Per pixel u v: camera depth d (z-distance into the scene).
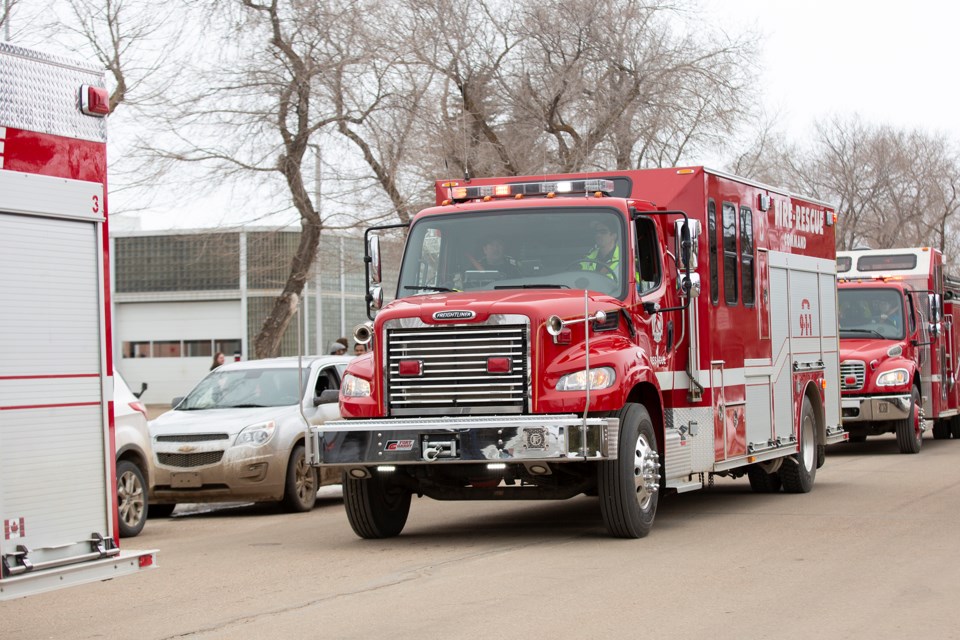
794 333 17.81
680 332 14.32
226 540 14.74
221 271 62.25
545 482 13.35
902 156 62.22
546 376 12.25
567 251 13.55
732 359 15.32
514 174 34.09
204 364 62.81
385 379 12.60
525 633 8.62
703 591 10.05
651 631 8.61
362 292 63.50
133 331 63.94
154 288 63.38
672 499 17.48
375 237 14.08
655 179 14.61
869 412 25.38
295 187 31.45
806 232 18.61
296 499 18.08
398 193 32.72
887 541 12.69
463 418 12.23
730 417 15.22
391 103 32.06
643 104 35.28
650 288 13.76
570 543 12.93
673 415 14.06
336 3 31.27
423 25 33.25
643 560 11.64
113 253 64.00
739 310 15.63
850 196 61.50
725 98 36.31
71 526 8.88
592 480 13.23
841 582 10.40
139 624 9.41
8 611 10.17
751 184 16.28
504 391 12.30
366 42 31.47
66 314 8.92
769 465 17.16
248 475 17.55
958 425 31.03
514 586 10.41
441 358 12.45
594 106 34.59
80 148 9.09
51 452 8.75
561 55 34.84
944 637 8.37
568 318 12.37
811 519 14.66
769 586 10.26
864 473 20.94
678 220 13.42
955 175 67.06
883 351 25.61
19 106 8.66
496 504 17.78
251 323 62.00
